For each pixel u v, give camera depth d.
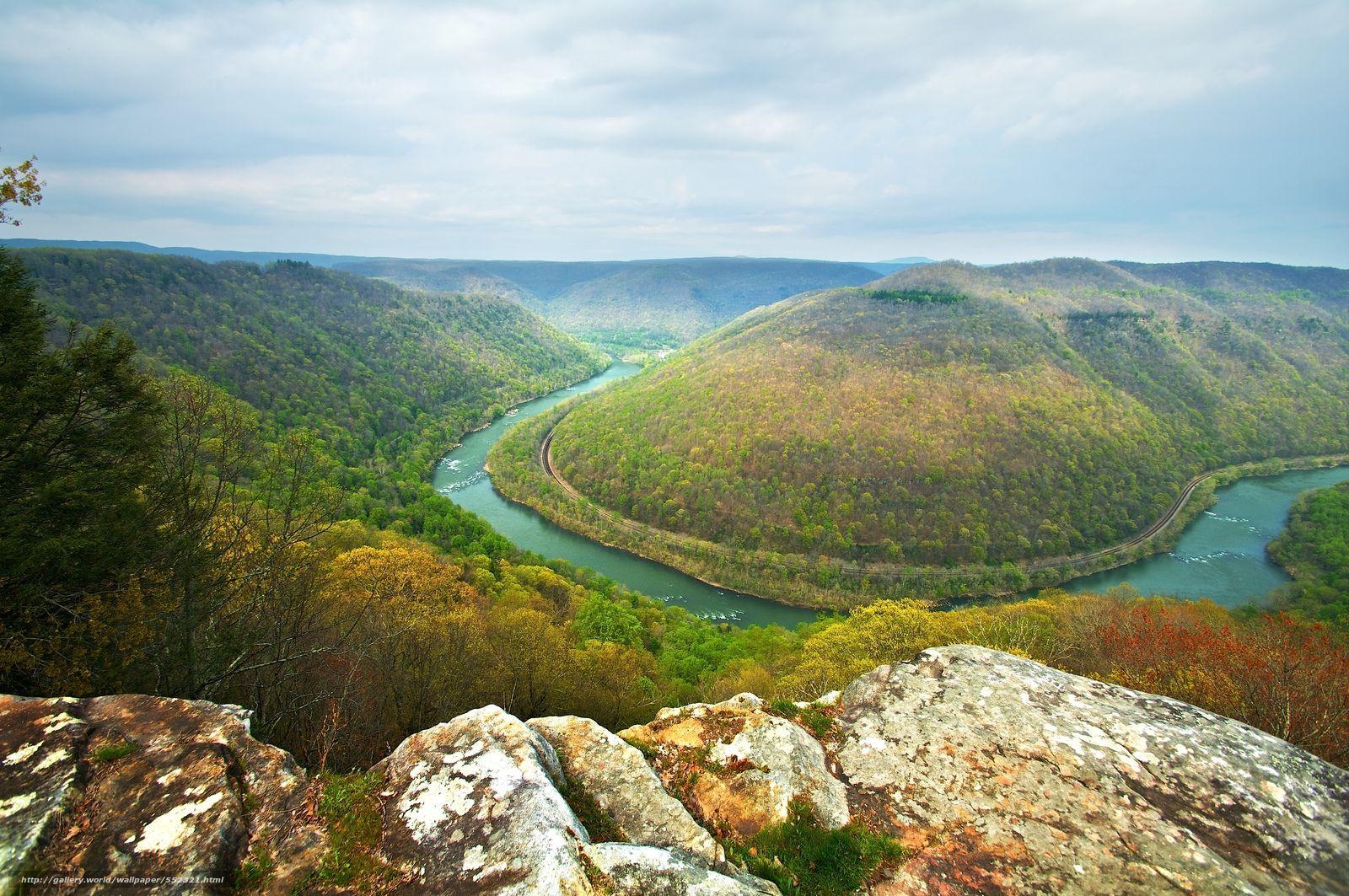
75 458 14.28
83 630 13.25
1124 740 11.61
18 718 9.15
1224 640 19.05
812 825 10.22
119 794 8.13
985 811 10.33
